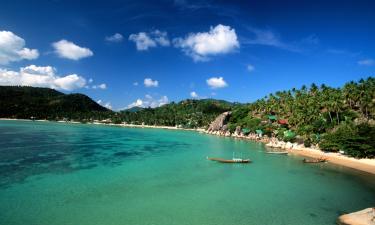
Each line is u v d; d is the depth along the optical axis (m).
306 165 74.06
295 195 46.47
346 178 59.31
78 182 50.12
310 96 162.50
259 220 35.50
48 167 61.22
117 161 72.19
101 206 38.72
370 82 142.50
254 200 43.41
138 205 39.62
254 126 167.00
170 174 59.28
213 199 43.38
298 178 58.84
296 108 155.75
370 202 43.28
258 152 99.50
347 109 133.25
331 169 69.00
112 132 187.38
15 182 48.50
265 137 149.88
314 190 49.72
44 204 38.66
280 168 69.62
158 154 87.88
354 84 138.38
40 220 33.53
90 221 33.72
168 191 46.84
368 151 80.94
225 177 58.34
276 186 52.03
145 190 46.91
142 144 116.81
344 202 43.16
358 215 36.38
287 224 34.38
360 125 92.88
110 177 54.69
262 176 60.16
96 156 79.00
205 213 37.50
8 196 41.28
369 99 124.38
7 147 88.50
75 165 64.69
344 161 80.19
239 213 37.78
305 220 35.69
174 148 105.88
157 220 34.72
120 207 38.59
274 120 168.12
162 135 176.25
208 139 153.75
